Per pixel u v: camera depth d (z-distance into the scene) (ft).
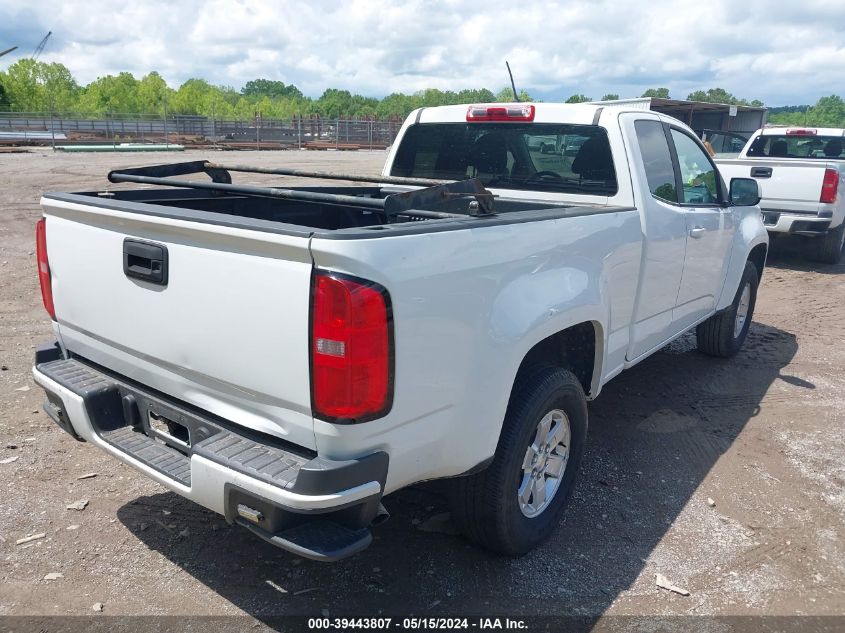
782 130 38.27
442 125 15.42
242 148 129.18
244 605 9.38
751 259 20.17
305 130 146.20
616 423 15.72
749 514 12.14
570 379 10.55
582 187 13.43
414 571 10.23
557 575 10.29
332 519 7.82
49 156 88.12
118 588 9.61
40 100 265.34
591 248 11.03
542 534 10.78
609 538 11.30
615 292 12.07
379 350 7.29
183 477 8.41
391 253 7.35
